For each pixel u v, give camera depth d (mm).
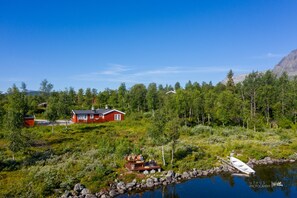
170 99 76125
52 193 29359
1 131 55812
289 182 34562
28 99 102438
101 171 33906
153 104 89125
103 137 51844
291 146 48250
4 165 35906
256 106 85000
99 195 30250
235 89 100188
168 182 34656
